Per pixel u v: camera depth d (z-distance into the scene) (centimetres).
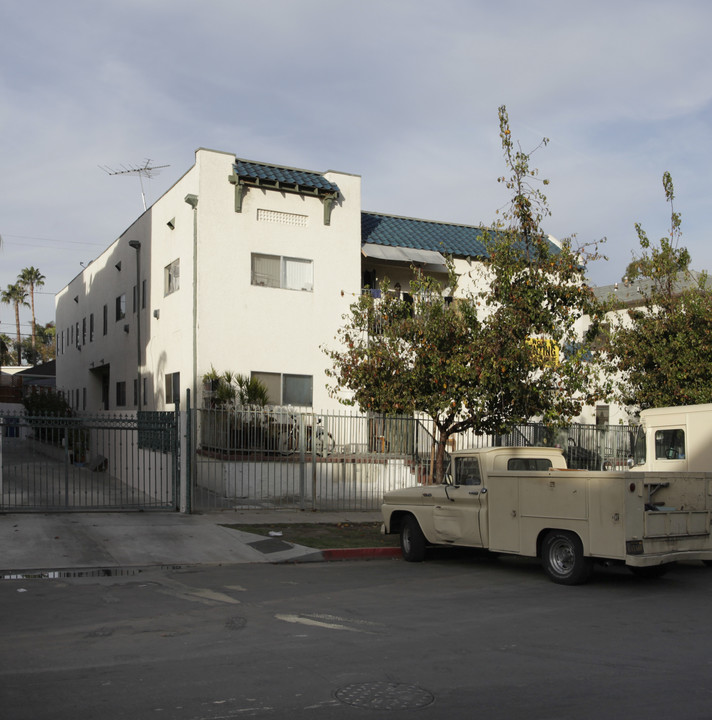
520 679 590
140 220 2706
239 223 2220
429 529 1249
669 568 1263
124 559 1227
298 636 729
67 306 3984
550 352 1555
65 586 1018
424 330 1489
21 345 8056
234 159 2239
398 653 666
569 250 1528
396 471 2028
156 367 2470
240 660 642
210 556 1281
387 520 1334
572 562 1034
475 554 1373
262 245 2247
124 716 505
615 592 992
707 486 1074
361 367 1523
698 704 530
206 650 675
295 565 1244
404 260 2450
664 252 2014
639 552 978
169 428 1708
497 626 777
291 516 1716
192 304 2153
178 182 2323
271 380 2225
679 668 622
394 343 1523
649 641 715
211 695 549
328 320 2320
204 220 2173
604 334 2109
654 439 1589
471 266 2622
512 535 1104
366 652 669
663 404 1892
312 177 2358
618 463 2414
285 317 2259
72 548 1270
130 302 2803
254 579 1087
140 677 593
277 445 1958
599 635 738
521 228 1544
